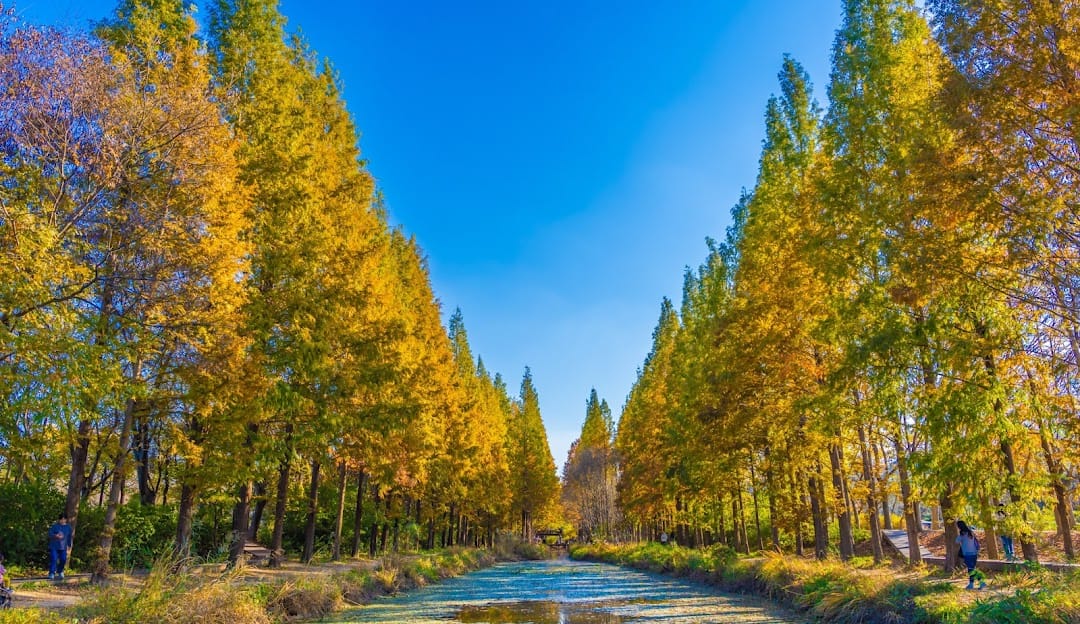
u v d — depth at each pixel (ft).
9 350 32.58
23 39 35.27
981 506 40.88
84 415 37.76
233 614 33.94
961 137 32.37
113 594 31.55
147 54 44.21
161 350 43.21
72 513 43.62
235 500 52.85
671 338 133.39
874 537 60.13
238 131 54.44
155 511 60.34
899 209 40.47
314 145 64.80
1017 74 29.86
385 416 60.54
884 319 44.29
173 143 39.73
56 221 36.83
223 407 43.93
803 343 60.23
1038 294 37.17
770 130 68.33
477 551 138.21
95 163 37.42
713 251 98.27
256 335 50.06
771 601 53.31
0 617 25.45
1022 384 40.75
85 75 37.04
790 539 117.39
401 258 108.06
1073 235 32.73
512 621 43.80
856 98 48.01
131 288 40.09
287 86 61.62
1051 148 31.65
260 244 51.90
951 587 36.94
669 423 106.22
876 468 57.98
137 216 39.93
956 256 35.60
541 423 262.06
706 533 153.89
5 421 36.91
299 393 53.42
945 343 40.42
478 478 145.89
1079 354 40.47
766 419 65.82
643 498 139.03
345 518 107.65
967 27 31.40
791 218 60.49
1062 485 42.24
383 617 45.39
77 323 36.09
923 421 43.21
